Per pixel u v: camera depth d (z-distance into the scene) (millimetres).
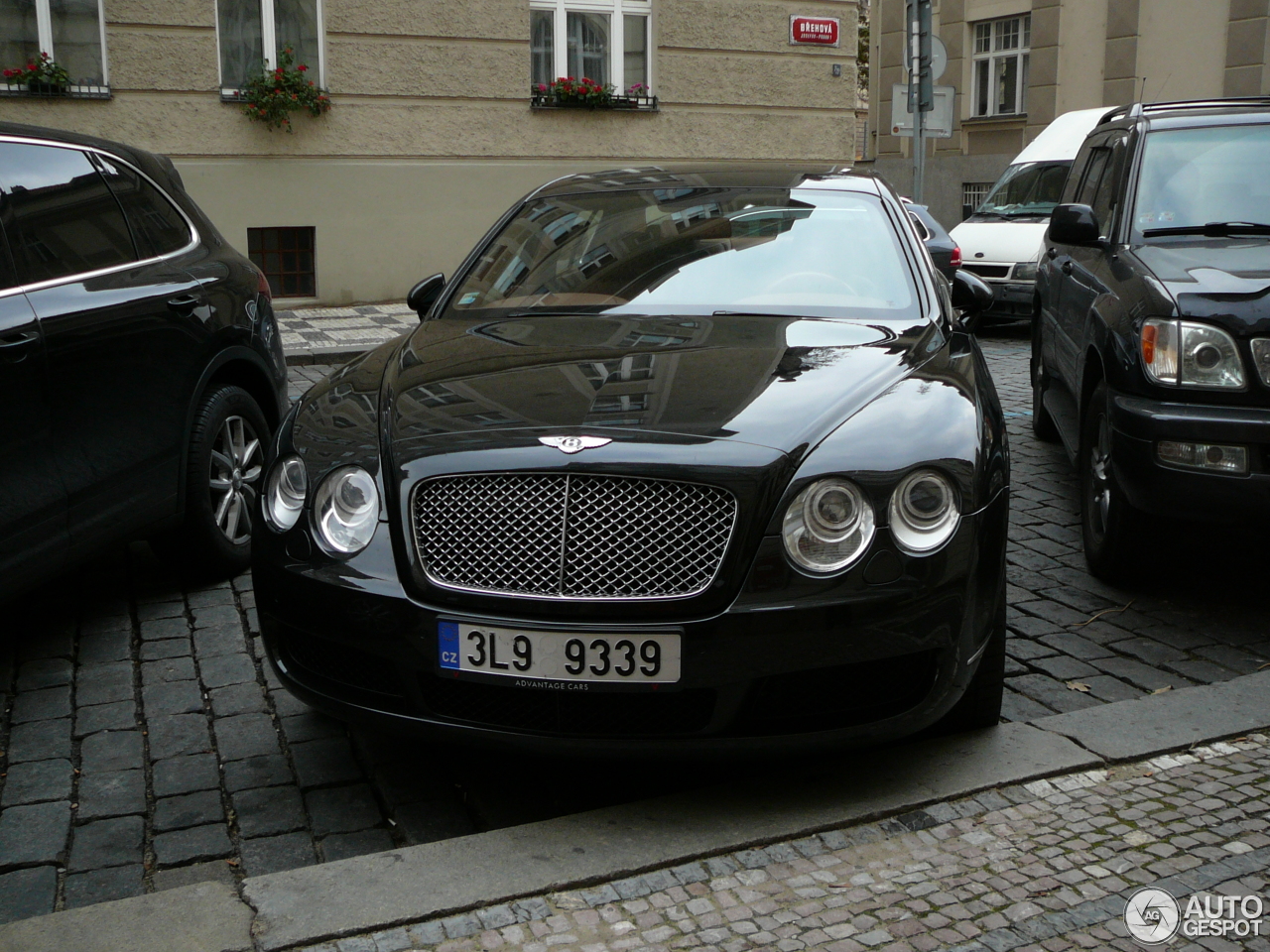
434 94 13656
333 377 3936
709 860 2916
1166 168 5594
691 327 3873
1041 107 23500
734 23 14945
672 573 2941
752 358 3527
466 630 2977
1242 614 4613
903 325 3939
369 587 3055
